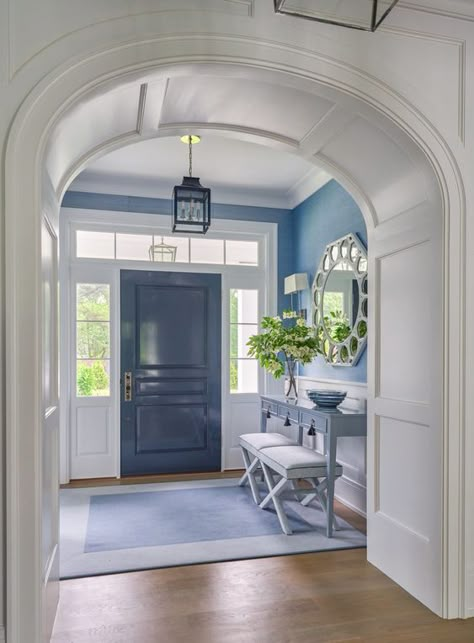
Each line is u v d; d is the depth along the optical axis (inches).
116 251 188.9
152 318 190.2
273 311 200.8
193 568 106.1
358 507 145.7
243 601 92.4
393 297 105.2
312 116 98.7
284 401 159.8
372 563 109.2
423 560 92.0
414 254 97.8
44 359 75.9
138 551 114.3
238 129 105.9
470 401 89.2
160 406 189.6
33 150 71.0
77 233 184.9
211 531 127.2
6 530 68.5
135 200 188.2
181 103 95.7
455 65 90.4
